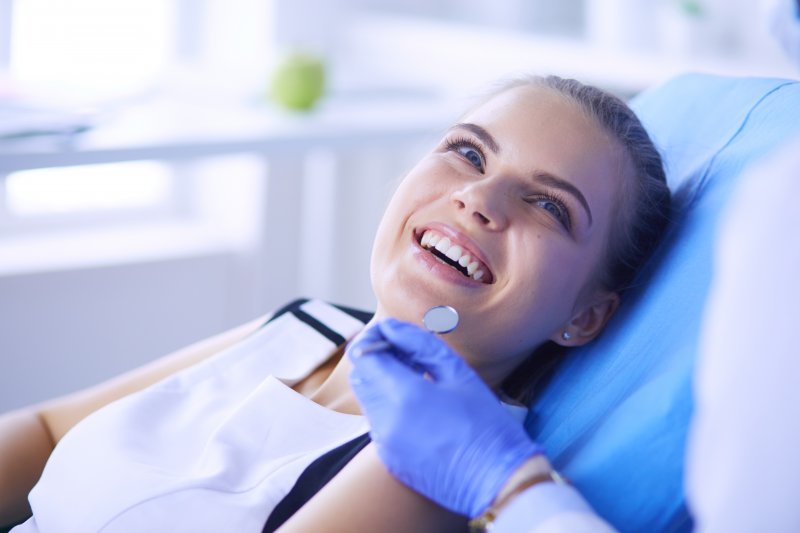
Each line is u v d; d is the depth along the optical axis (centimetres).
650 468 92
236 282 260
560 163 108
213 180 269
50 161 168
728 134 120
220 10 279
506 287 106
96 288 234
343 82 249
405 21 286
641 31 246
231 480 103
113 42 265
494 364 113
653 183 115
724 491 78
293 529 94
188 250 248
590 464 95
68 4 254
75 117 181
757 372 78
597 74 235
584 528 82
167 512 101
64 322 231
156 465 109
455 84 264
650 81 222
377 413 92
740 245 79
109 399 130
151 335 246
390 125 211
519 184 108
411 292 108
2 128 171
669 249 114
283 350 123
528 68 248
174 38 277
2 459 125
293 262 267
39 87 204
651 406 95
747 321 78
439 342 95
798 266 76
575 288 111
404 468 91
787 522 76
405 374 92
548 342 118
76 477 110
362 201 278
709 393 81
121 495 104
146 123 195
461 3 313
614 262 113
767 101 119
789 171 78
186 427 114
